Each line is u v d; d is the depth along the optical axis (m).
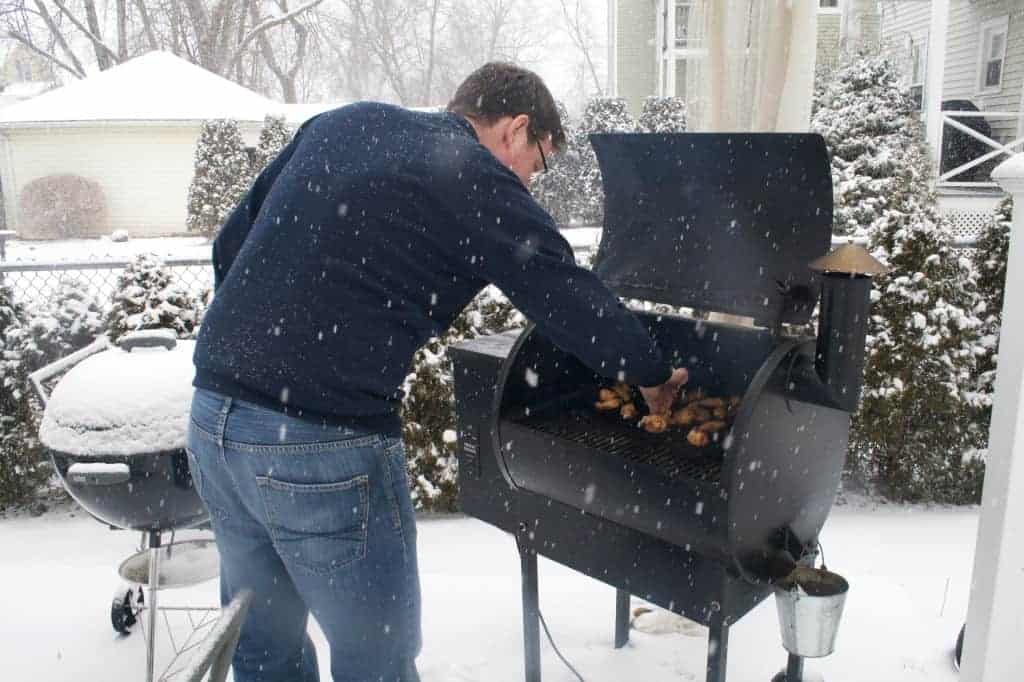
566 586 2.59
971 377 3.39
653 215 1.90
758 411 1.45
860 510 3.39
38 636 2.34
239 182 13.66
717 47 2.20
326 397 1.40
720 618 1.59
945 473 3.35
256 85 16.41
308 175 1.43
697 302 1.83
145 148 14.19
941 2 8.55
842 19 10.52
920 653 2.17
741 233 1.72
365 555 1.48
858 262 1.45
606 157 1.93
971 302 3.36
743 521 1.49
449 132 1.46
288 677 1.74
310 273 1.38
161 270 3.37
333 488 1.43
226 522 1.58
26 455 3.34
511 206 1.40
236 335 1.43
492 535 3.13
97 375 1.95
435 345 3.16
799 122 2.14
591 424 1.85
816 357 1.51
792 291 1.64
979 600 1.64
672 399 1.78
